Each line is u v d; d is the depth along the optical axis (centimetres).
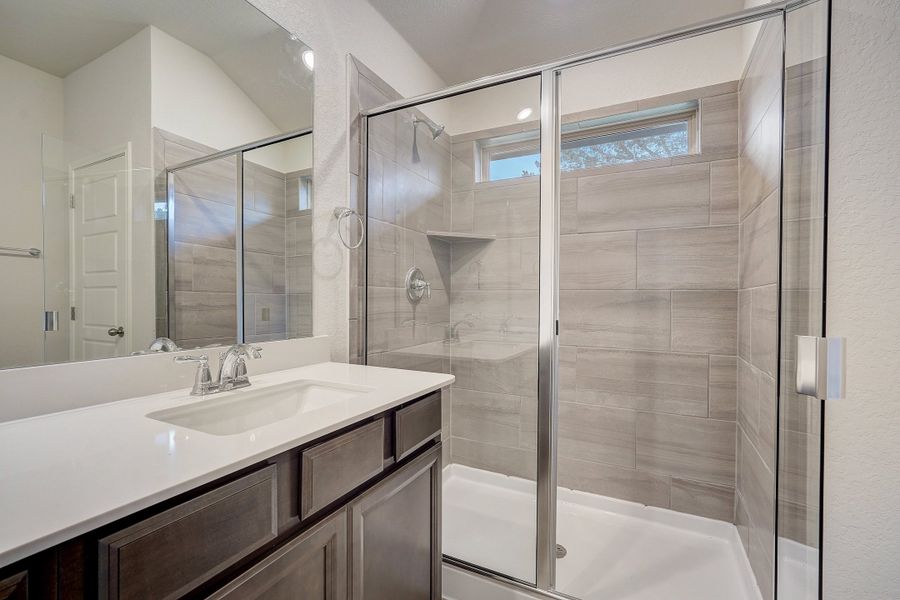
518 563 148
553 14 184
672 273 188
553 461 153
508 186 165
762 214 143
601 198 201
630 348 196
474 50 211
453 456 174
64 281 85
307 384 118
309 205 147
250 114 127
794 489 99
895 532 109
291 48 140
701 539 177
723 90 179
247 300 126
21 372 77
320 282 151
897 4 105
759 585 141
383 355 175
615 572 155
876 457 110
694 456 185
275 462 68
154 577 49
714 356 181
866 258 110
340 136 160
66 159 86
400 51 199
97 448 63
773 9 108
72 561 44
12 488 49
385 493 95
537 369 159
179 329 107
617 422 199
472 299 174
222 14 119
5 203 77
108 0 95
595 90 202
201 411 91
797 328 98
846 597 114
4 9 78
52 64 85
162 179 104
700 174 183
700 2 174
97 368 88
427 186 180
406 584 104
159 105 104
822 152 89
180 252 108
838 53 112
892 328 108
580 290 205
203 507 55
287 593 69
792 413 100
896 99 106
